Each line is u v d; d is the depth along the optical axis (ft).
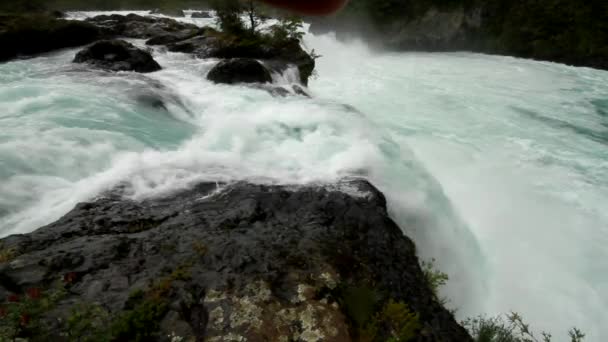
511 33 110.93
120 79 36.65
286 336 11.30
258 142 26.78
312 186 21.02
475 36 119.75
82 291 11.78
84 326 9.91
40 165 20.51
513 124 49.26
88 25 58.13
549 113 54.19
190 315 11.52
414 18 131.13
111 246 14.14
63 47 55.36
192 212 17.76
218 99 35.50
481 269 25.58
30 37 50.44
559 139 45.44
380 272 15.66
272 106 34.12
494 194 33.99
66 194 18.89
